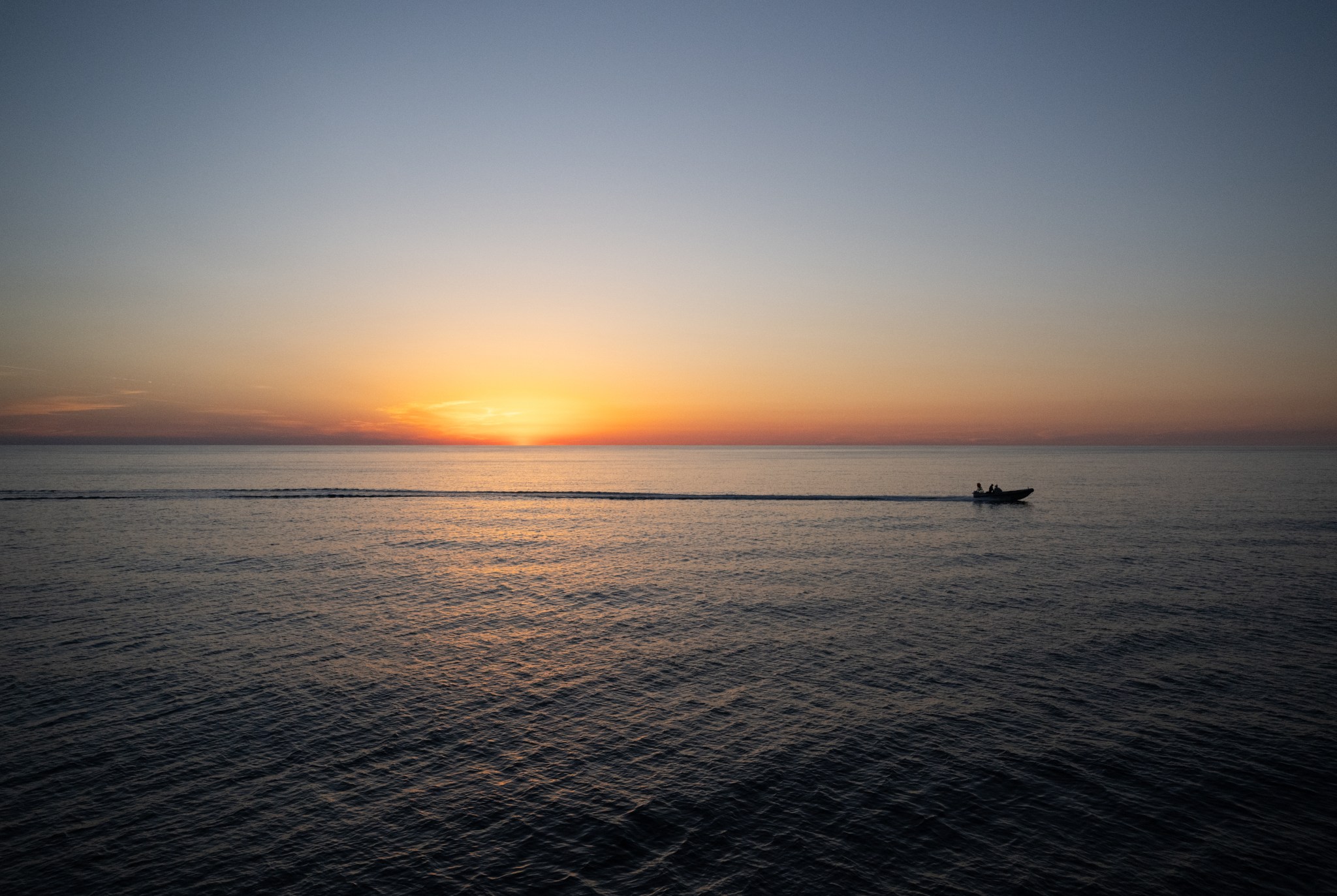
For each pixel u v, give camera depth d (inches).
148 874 688.4
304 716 1046.4
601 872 701.9
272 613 1603.1
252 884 677.9
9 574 1979.6
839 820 789.9
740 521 3329.2
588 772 894.4
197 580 1937.7
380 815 795.4
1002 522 3221.0
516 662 1291.8
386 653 1334.9
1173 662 1272.1
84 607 1630.2
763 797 834.8
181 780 859.4
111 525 2997.0
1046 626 1508.4
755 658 1317.7
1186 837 753.6
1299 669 1237.7
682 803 824.3
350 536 2812.5
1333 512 3523.6
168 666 1242.0
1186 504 3949.3
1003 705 1093.1
